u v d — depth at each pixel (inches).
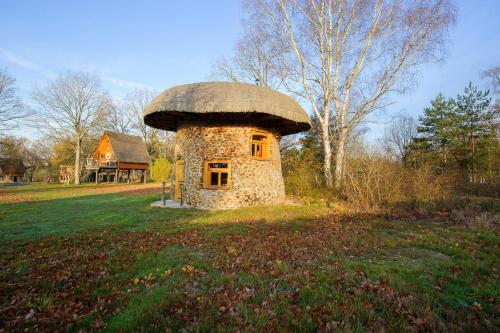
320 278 173.2
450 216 417.1
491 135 1058.7
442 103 1229.7
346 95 729.6
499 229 317.4
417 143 1259.2
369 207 488.1
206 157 525.3
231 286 166.1
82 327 126.5
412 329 117.8
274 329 120.3
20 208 503.5
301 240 272.1
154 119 556.7
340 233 301.3
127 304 147.0
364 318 127.3
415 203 490.6
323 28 722.2
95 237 286.8
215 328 121.0
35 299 151.6
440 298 146.6
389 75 677.9
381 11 658.2
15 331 123.8
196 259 216.8
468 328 119.7
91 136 1560.0
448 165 916.0
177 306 142.6
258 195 539.2
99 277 182.2
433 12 601.6
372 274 178.5
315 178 722.8
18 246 257.1
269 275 181.9
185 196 540.7
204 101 453.4
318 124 942.4
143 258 218.7
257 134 550.0
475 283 167.5
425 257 221.1
